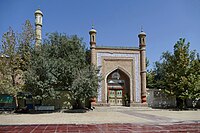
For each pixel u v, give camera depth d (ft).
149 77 107.76
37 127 29.94
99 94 78.95
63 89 65.98
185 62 77.77
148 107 79.51
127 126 30.86
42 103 73.00
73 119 43.06
